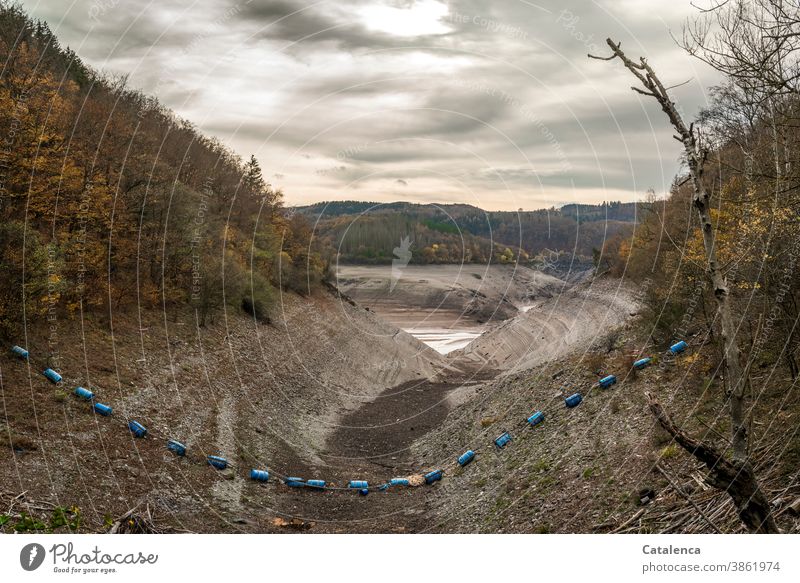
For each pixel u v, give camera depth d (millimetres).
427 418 36188
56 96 29219
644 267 37844
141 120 51125
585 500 15234
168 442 20203
